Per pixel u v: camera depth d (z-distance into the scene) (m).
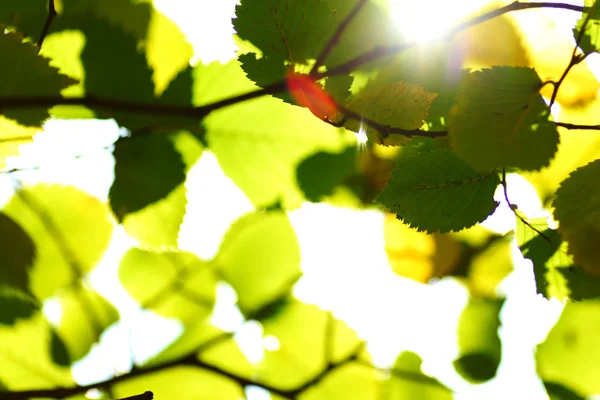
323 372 1.31
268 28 0.89
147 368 1.23
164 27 1.04
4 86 0.94
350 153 1.08
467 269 1.29
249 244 1.31
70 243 1.15
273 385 1.36
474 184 0.90
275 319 1.34
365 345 1.36
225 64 1.04
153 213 1.06
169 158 1.05
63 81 0.94
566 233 0.89
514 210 0.91
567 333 1.22
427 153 0.90
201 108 0.99
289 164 1.08
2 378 1.23
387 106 0.89
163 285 1.31
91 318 1.27
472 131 0.88
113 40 1.03
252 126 1.06
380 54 0.93
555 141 0.88
